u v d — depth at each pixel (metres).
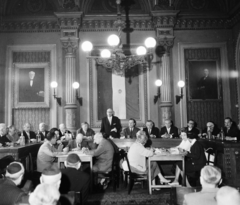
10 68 8.79
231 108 8.82
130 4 9.05
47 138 5.39
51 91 8.78
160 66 8.76
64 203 2.74
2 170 3.36
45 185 2.02
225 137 6.68
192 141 5.34
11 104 8.71
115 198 4.89
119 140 6.75
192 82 8.90
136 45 8.87
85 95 8.82
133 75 8.95
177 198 3.13
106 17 8.80
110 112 7.91
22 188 3.26
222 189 1.91
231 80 8.86
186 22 8.94
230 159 5.44
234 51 8.77
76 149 6.06
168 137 7.14
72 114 8.52
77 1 8.75
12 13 8.93
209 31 9.02
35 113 8.74
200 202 2.52
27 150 5.66
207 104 8.85
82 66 8.89
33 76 8.82
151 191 5.11
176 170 5.45
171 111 8.67
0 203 2.59
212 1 9.05
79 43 8.90
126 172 5.43
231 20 8.85
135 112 8.86
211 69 8.95
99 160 5.62
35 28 8.87
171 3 8.99
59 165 5.25
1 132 6.50
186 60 8.95
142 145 5.34
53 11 9.01
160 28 8.77
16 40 8.85
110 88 8.91
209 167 2.72
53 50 8.86
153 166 5.32
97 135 5.70
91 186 5.30
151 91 8.84
